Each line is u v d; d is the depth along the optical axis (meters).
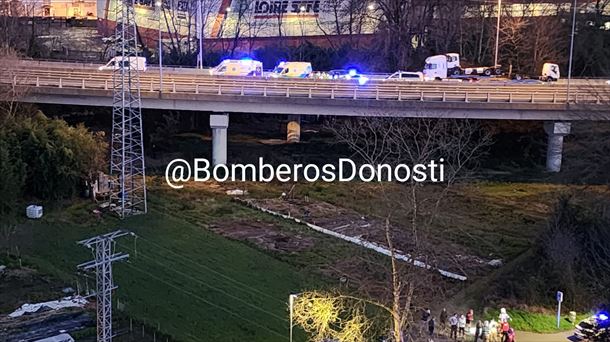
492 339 37.16
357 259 46.66
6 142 53.16
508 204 61.19
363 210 58.00
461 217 57.44
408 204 49.41
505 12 101.50
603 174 51.03
